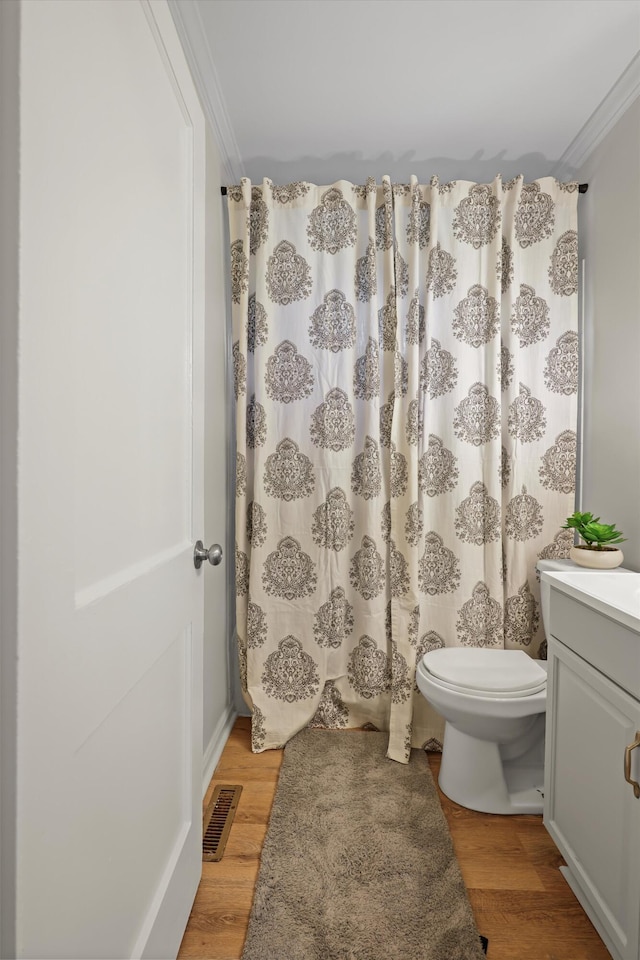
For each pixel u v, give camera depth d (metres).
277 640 2.19
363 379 2.20
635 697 1.09
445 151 2.14
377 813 1.70
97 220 0.77
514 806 1.73
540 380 2.18
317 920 1.29
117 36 0.83
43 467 0.61
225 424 2.25
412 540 2.12
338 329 2.17
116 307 0.84
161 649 1.04
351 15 1.49
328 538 2.18
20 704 0.56
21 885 0.57
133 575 0.91
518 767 1.88
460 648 2.01
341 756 2.04
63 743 0.66
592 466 2.14
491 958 1.21
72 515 0.68
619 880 1.12
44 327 0.61
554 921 1.31
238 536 2.20
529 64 1.68
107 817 0.81
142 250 0.96
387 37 1.57
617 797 1.14
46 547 0.62
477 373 2.17
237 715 2.40
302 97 1.83
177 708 1.18
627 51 1.62
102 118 0.78
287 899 1.35
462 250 2.16
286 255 2.17
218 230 2.10
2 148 0.55
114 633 0.82
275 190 2.17
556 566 1.96
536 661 1.92
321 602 2.18
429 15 1.49
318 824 1.64
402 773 1.94
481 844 1.58
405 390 2.19
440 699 1.73
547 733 1.52
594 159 2.11
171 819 1.15
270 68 1.69
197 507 1.31
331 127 1.99
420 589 2.18
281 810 1.71
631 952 1.07
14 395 0.56
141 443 0.96
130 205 0.90
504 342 2.17
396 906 1.33
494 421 2.13
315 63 1.67
